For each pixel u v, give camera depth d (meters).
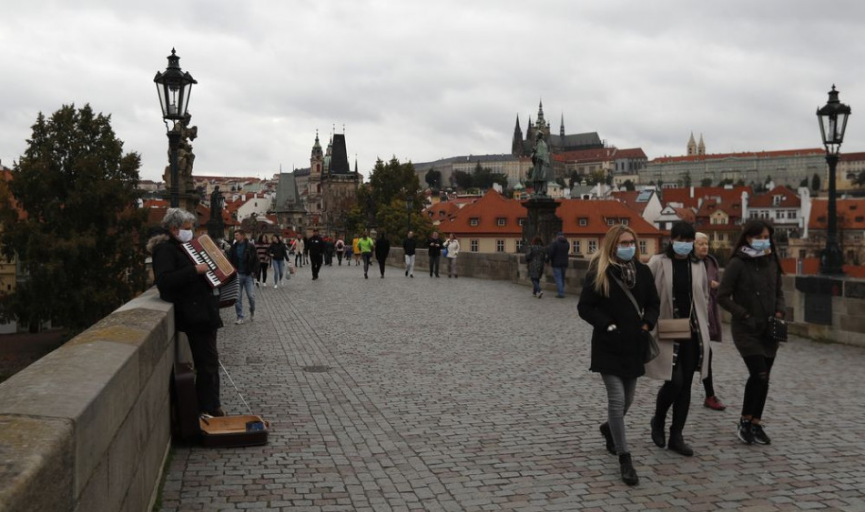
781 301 7.79
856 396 9.84
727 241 163.88
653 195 169.00
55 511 2.67
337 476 6.52
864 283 14.23
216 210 41.44
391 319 18.34
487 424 8.33
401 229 108.25
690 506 5.87
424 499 6.00
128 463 4.38
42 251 48.72
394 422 8.39
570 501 5.98
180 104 15.34
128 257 51.22
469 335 15.50
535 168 33.69
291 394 9.83
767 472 6.70
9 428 2.78
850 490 6.23
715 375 11.31
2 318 47.75
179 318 7.75
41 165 51.22
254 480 6.38
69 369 3.88
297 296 25.06
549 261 24.98
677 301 7.44
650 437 7.86
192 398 7.34
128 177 53.69
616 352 6.66
